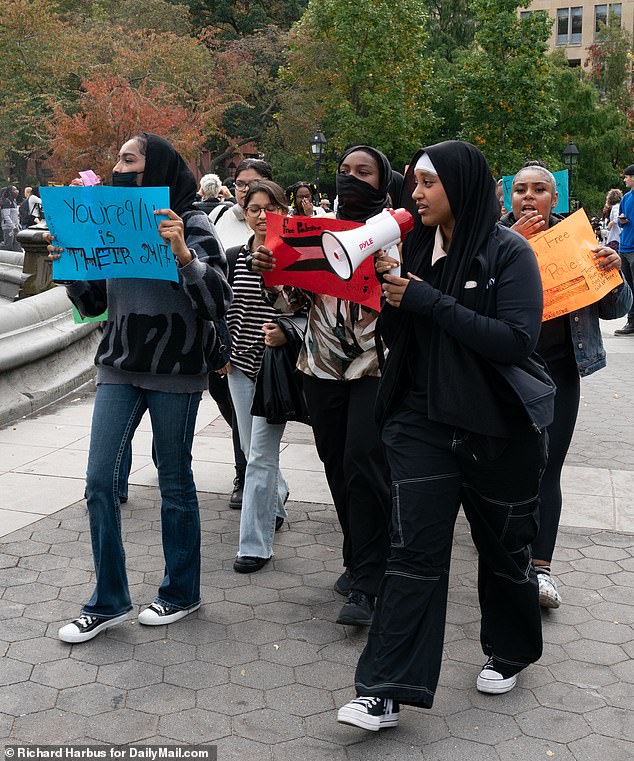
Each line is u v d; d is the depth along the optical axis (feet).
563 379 13.28
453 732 9.95
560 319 13.25
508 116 121.49
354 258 9.41
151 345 11.56
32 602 13.03
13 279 42.80
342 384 12.69
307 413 13.67
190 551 12.41
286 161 145.48
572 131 157.58
